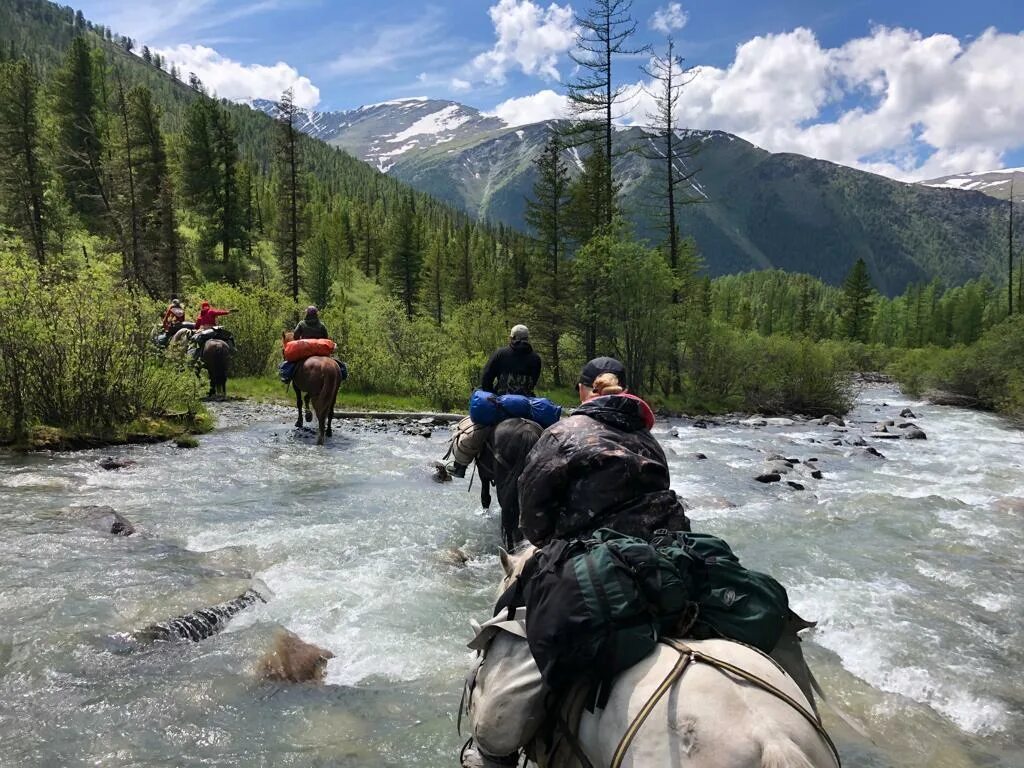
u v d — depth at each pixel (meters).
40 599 6.01
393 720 4.69
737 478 13.35
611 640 2.43
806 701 2.34
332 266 91.44
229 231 77.62
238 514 9.34
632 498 3.01
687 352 28.41
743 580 2.70
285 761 4.16
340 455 13.69
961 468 15.20
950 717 5.02
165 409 15.24
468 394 23.06
